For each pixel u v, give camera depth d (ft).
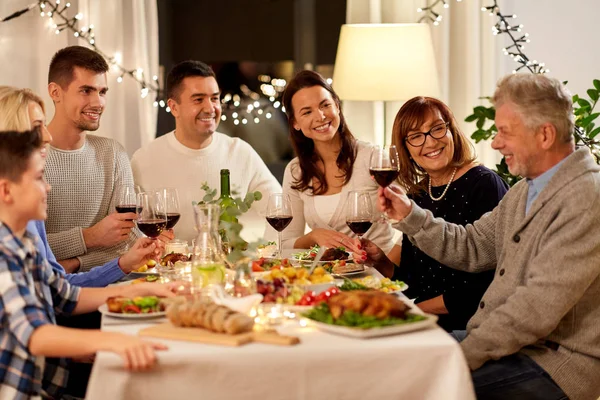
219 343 5.99
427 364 5.95
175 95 12.02
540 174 7.62
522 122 7.48
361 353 5.90
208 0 16.26
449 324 9.32
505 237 7.96
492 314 7.34
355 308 6.30
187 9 16.25
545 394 7.15
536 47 15.01
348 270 8.59
